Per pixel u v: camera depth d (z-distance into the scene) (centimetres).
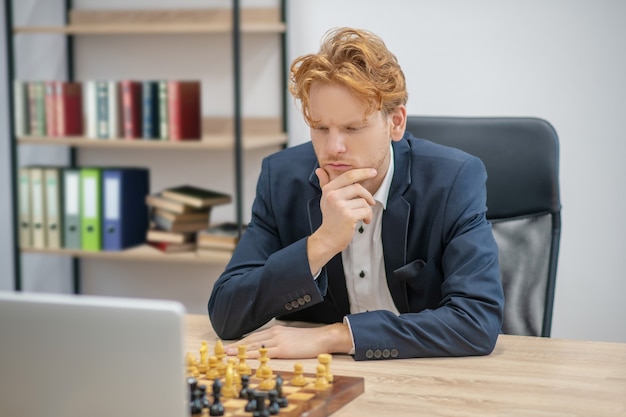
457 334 174
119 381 110
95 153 438
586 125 360
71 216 403
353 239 202
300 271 183
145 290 438
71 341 111
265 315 188
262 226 210
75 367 112
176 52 420
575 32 357
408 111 381
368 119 175
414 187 199
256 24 394
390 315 176
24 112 404
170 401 109
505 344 185
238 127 375
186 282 431
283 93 403
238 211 378
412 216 198
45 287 449
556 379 159
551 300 220
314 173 205
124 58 427
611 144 357
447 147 207
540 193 224
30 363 113
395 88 177
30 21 432
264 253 206
